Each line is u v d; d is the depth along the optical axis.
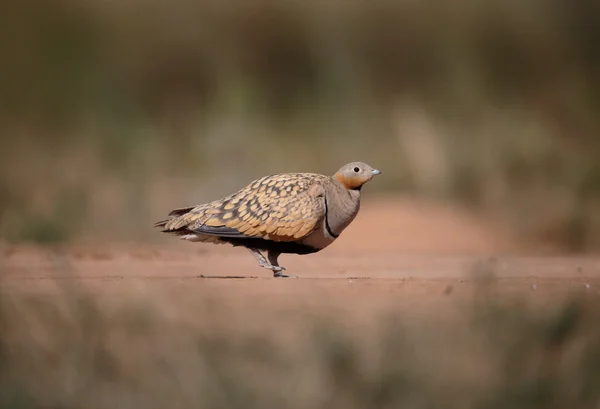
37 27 65.62
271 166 55.72
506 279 25.50
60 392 16.86
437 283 24.77
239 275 27.66
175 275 27.34
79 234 43.34
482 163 51.41
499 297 19.38
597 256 36.84
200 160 54.72
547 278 26.23
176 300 20.91
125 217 45.62
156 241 43.00
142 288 22.95
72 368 17.22
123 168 53.25
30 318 18.75
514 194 48.66
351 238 42.22
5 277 25.98
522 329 17.73
